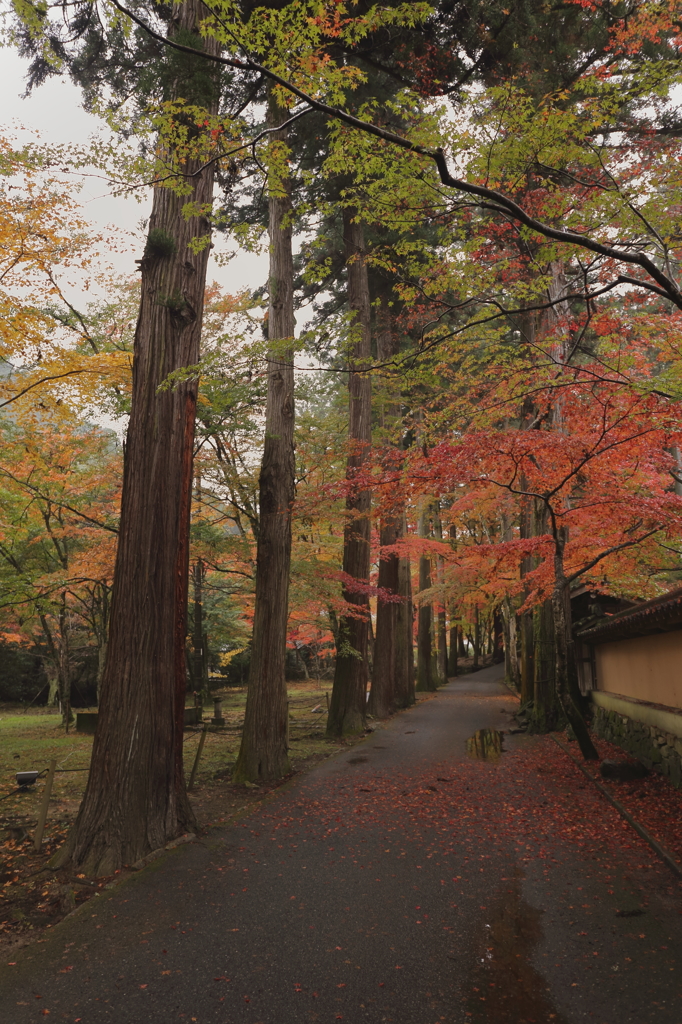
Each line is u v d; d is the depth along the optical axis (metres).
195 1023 3.32
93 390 9.41
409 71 9.05
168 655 6.47
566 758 10.55
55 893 5.07
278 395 11.05
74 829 5.89
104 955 4.05
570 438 7.89
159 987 3.67
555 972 3.77
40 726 17.55
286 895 5.01
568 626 10.70
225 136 4.96
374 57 9.35
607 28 8.54
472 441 7.74
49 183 7.05
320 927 4.44
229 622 24.20
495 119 4.89
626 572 11.20
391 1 8.10
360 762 11.02
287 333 11.31
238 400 10.24
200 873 5.44
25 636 21.03
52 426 12.37
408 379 7.68
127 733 6.04
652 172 5.80
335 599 13.61
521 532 15.69
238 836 6.59
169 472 6.70
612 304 10.36
